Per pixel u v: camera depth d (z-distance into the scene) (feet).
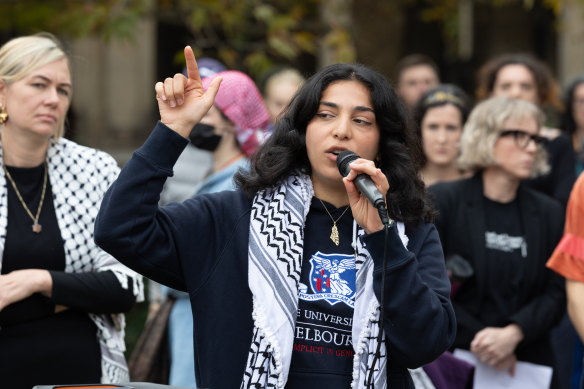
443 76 72.43
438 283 11.84
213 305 11.75
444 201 19.12
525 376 18.78
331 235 12.16
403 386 11.86
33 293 15.01
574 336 22.61
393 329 11.30
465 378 17.06
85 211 15.67
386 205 11.37
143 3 38.40
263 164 12.24
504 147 18.88
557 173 24.71
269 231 11.84
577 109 26.86
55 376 15.12
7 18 41.39
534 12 73.87
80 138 67.51
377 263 11.28
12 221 15.23
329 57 54.19
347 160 11.47
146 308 31.32
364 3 41.01
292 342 11.47
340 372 11.63
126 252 11.30
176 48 83.15
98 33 41.06
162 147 11.39
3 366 14.79
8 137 15.47
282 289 11.57
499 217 19.08
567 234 16.67
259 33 43.57
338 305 11.78
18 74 15.20
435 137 22.99
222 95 19.81
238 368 11.59
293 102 12.35
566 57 58.34
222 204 12.18
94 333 15.79
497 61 28.04
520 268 18.75
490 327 18.61
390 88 12.26
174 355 19.47
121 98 69.46
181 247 11.78
